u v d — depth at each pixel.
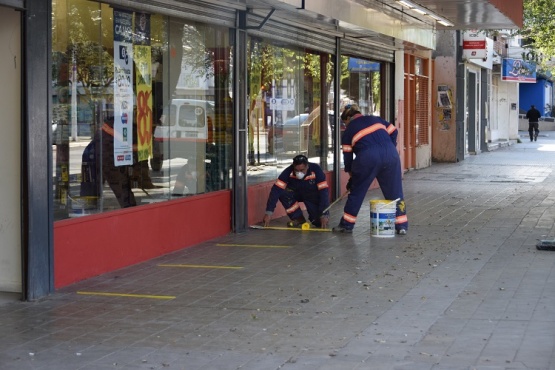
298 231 14.73
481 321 8.55
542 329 8.22
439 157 31.14
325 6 14.56
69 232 10.54
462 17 19.30
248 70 15.19
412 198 19.64
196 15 13.36
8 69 9.70
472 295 9.71
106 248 11.28
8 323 8.74
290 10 14.02
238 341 7.97
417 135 28.02
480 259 11.92
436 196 20.02
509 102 45.12
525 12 26.12
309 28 17.61
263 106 15.90
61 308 9.37
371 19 17.33
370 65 22.31
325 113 19.02
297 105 17.53
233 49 14.61
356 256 12.29
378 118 14.45
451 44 30.69
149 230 12.25
